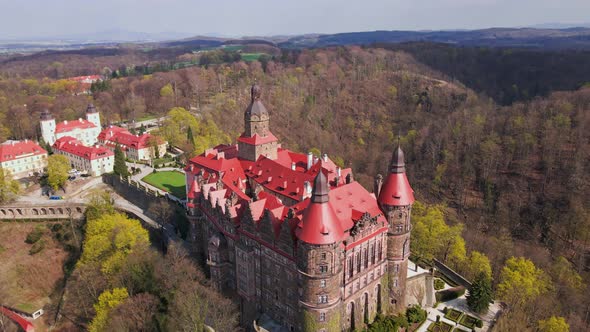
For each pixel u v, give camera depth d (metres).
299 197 114.69
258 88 138.00
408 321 105.50
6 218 165.00
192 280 106.69
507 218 187.00
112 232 122.81
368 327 100.12
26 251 151.62
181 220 138.50
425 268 123.12
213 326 95.06
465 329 104.50
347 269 91.00
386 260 104.31
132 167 199.62
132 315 99.31
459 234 139.75
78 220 158.25
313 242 82.19
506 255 148.50
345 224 92.38
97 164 193.38
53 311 129.50
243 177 137.88
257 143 138.25
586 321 124.00
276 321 98.12
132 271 111.19
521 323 109.31
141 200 164.38
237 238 103.81
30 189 183.25
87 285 118.44
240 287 105.62
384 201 102.88
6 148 194.88
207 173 140.62
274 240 92.06
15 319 124.44
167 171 193.88
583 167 192.12
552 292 125.44
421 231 129.00
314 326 87.31
